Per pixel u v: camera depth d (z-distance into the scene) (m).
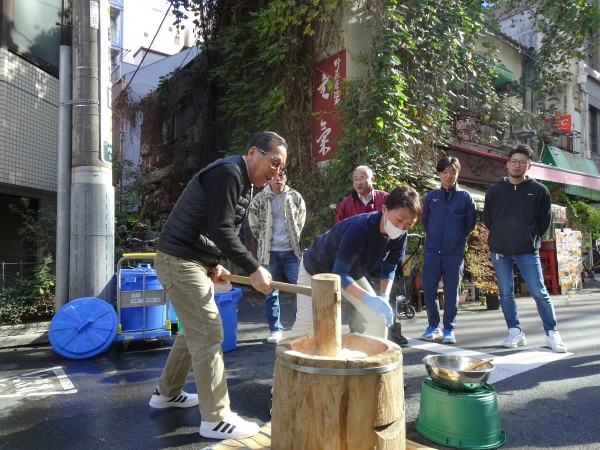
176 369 2.73
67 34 5.33
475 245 7.17
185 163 10.62
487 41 10.45
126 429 2.52
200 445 2.33
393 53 6.88
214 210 2.23
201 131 9.82
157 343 4.47
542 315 4.11
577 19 11.07
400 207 2.30
